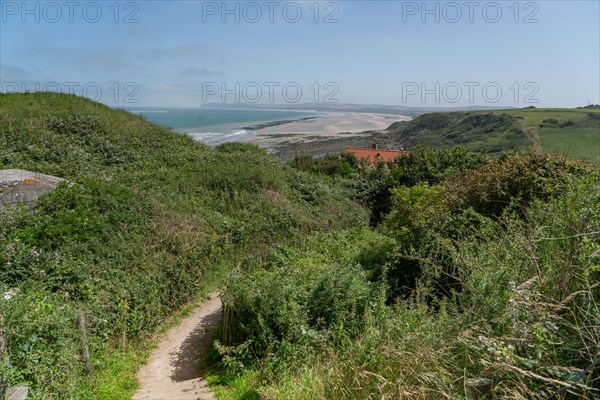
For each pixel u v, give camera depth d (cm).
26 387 516
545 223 515
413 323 525
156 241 1195
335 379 450
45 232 998
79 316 676
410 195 1268
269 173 2097
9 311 601
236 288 823
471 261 568
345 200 2350
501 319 396
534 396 338
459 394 366
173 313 1045
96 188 1311
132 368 767
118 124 2414
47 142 1864
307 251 1197
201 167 2011
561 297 395
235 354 746
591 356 333
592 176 512
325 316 735
